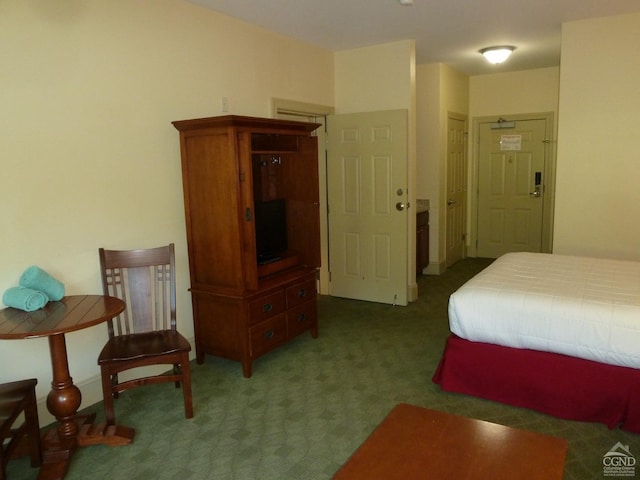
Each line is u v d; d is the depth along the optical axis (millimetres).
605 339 2516
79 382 2910
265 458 2402
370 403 2926
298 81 4539
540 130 6402
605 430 2559
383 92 4805
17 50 2486
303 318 3840
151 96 3182
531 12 3836
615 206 4180
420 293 5281
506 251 6898
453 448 1700
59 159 2707
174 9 3291
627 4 3672
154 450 2488
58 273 2750
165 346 2719
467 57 5445
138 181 3146
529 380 2758
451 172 6367
